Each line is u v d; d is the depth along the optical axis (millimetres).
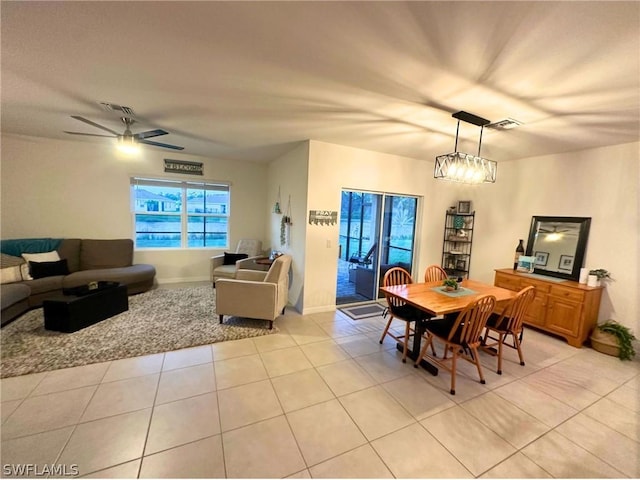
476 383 2434
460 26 1355
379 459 1626
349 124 2930
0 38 1579
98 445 1640
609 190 3256
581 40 1406
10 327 3037
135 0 1265
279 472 1520
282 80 2018
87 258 4297
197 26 1449
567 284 3270
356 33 1455
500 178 4410
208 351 2770
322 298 4023
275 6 1275
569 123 2561
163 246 5164
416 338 2791
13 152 3963
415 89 2061
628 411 2113
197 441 1699
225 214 5645
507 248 4336
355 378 2432
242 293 3271
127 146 3074
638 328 3059
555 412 2082
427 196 4695
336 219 3967
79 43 1627
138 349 2713
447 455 1671
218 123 3049
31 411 1874
